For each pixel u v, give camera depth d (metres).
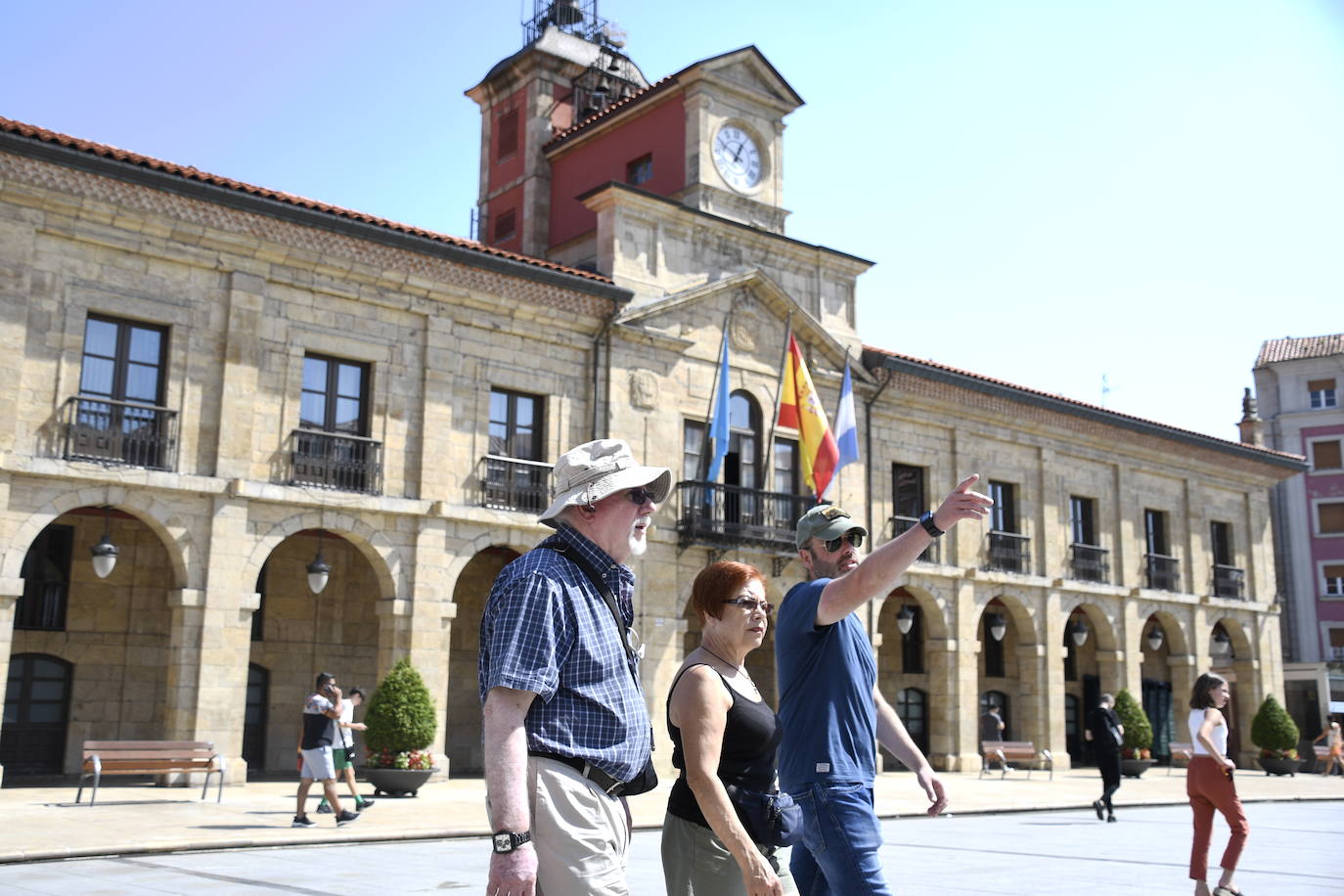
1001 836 15.90
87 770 17.02
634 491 4.34
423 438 23.34
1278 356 53.53
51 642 21.97
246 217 21.34
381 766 19.66
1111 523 36.53
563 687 3.99
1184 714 37.72
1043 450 34.75
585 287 25.16
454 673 27.03
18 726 21.58
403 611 22.75
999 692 35.72
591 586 4.15
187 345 20.98
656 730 25.41
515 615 3.93
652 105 30.05
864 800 5.43
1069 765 33.53
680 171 28.98
